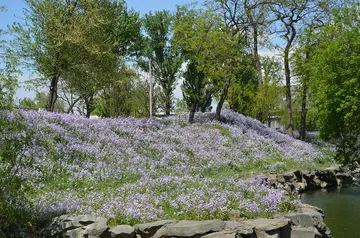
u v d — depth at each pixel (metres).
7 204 9.12
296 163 25.33
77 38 24.39
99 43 26.09
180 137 24.09
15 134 9.49
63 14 25.55
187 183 15.12
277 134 33.53
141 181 15.27
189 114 34.22
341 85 22.34
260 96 39.56
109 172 16.27
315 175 23.28
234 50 31.28
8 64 9.16
